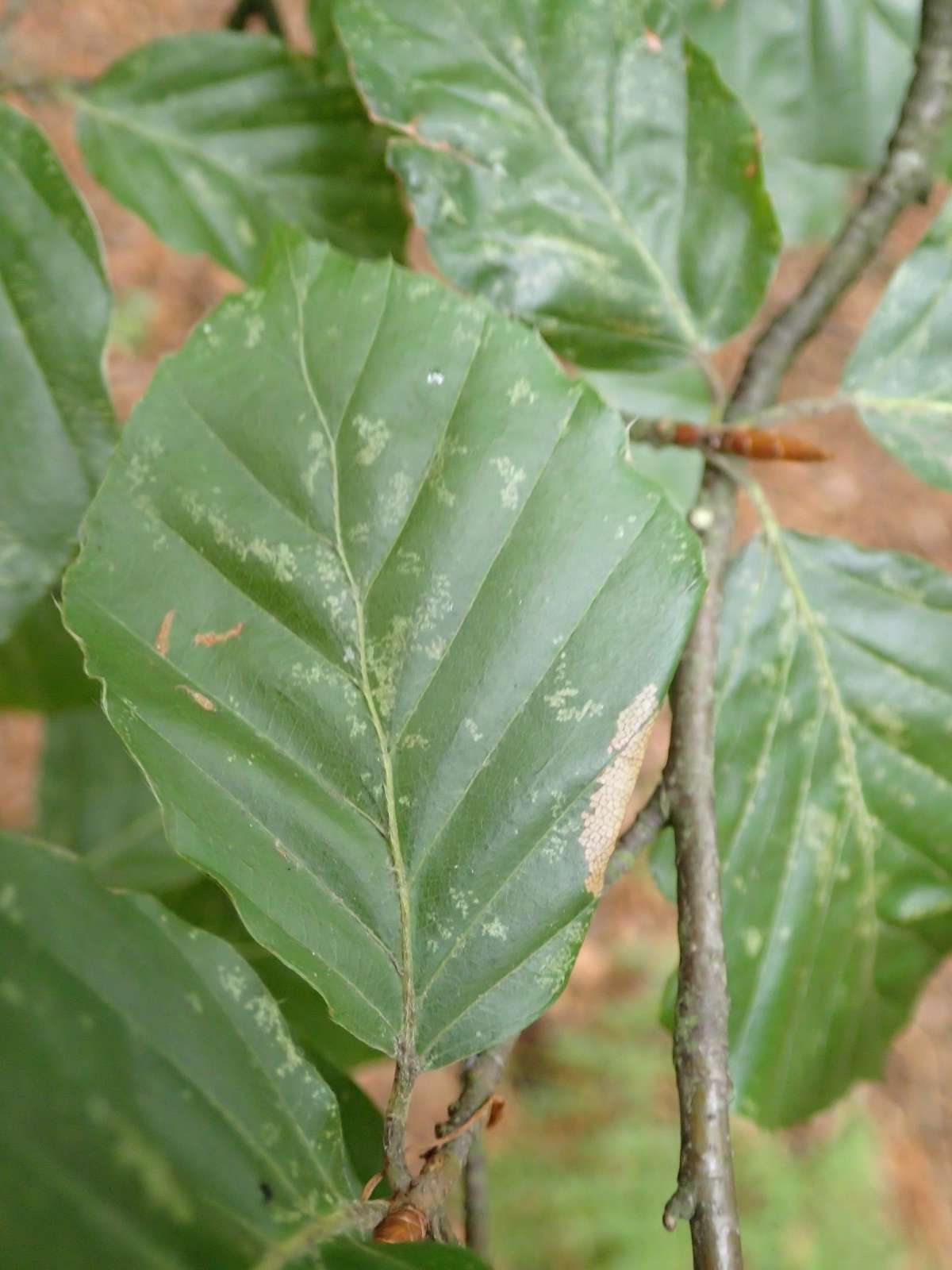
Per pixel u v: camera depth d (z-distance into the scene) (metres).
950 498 0.66
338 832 0.15
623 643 0.15
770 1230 0.49
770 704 0.20
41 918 0.13
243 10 0.25
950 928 0.21
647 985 0.56
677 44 0.18
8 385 0.18
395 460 0.15
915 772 0.21
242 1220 0.12
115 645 0.14
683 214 0.19
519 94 0.19
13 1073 0.12
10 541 0.18
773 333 0.20
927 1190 0.53
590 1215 0.49
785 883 0.21
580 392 0.15
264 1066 0.13
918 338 0.19
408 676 0.15
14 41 0.54
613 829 0.15
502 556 0.15
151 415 0.15
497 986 0.15
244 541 0.15
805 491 0.63
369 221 0.22
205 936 0.14
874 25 0.23
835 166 0.24
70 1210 0.11
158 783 0.14
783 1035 0.21
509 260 0.19
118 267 0.57
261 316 0.15
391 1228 0.13
